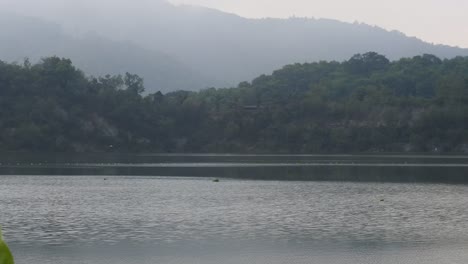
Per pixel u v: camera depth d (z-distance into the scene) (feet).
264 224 141.49
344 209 167.94
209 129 626.64
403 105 621.31
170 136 615.98
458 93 616.39
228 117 626.64
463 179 268.21
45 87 570.46
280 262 104.94
